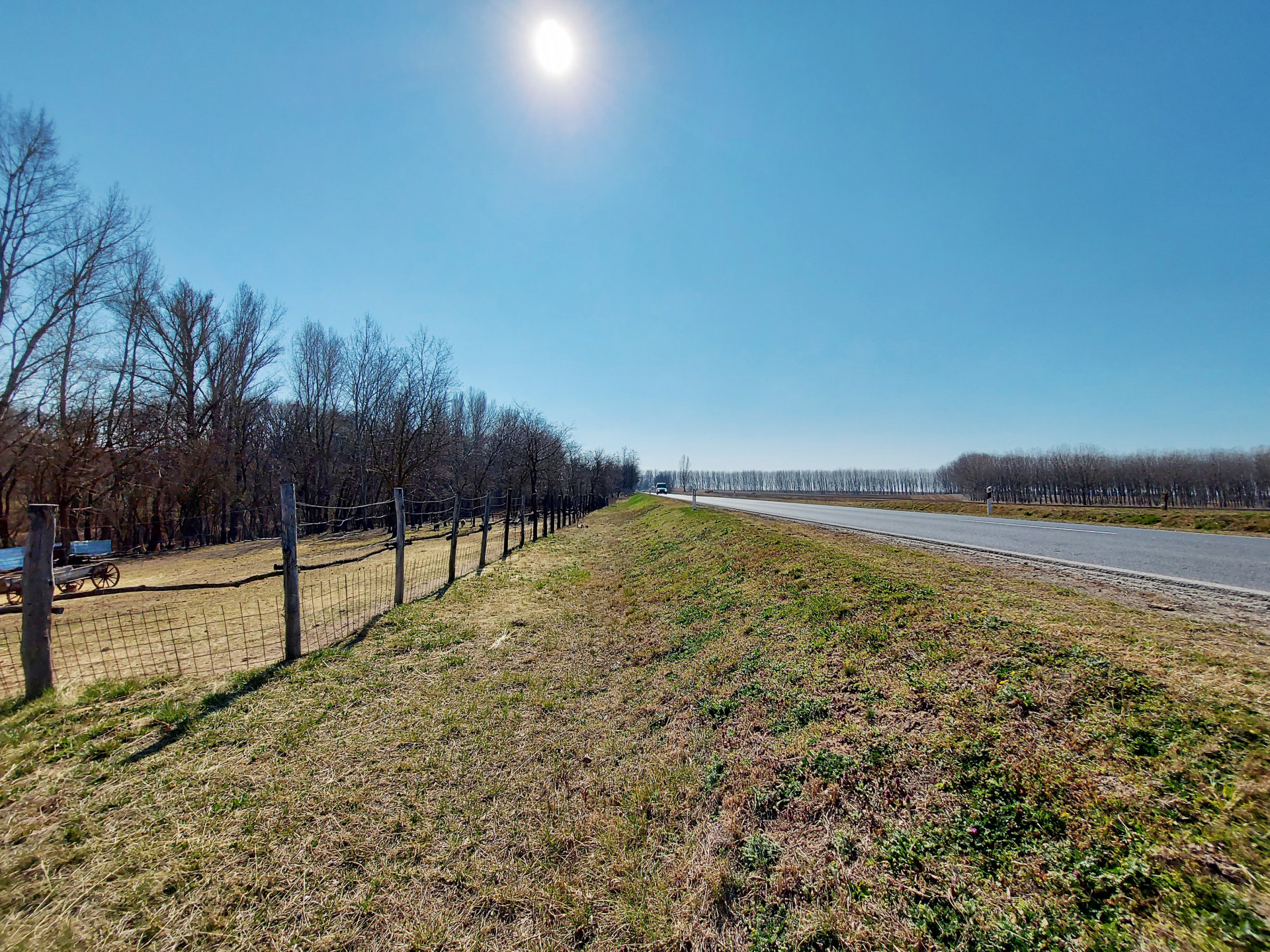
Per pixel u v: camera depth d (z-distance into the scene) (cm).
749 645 566
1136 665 350
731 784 354
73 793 357
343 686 559
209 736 440
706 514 1917
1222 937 188
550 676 595
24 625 505
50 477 2144
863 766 325
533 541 2027
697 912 262
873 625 500
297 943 248
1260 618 468
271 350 3156
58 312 2044
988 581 625
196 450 2619
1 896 266
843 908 245
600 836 324
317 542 2306
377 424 3531
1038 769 281
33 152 1928
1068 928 209
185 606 988
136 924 253
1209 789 245
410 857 306
